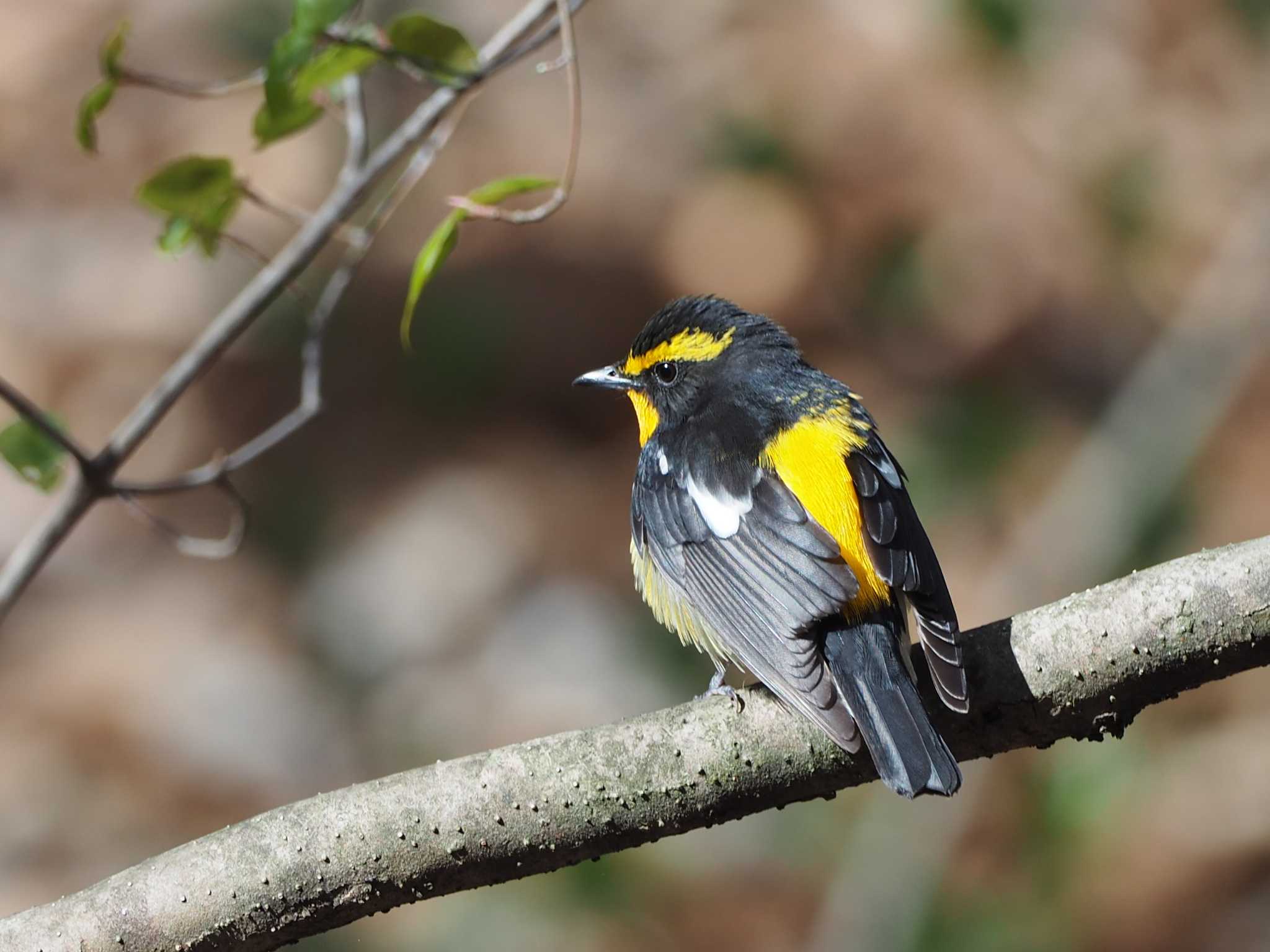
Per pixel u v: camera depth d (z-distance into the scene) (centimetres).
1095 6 1730
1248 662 559
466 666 1413
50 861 1274
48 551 774
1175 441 1314
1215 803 1198
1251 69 1680
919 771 549
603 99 1817
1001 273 1644
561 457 1599
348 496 1571
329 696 1405
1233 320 1363
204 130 1709
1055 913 1028
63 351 1619
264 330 1650
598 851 569
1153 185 1546
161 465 1577
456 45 665
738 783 570
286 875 555
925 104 1731
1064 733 581
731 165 1739
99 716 1385
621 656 1397
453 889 566
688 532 701
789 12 1844
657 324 787
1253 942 1129
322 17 629
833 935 1077
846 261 1678
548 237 1728
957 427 1516
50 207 1717
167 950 554
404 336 621
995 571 1362
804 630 624
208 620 1463
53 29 1823
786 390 742
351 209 776
